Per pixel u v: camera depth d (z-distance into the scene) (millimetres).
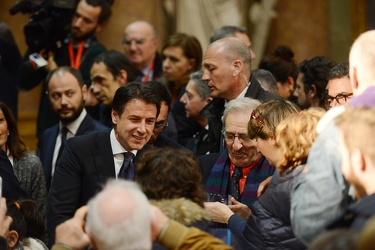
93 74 7090
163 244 3527
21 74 7934
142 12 10336
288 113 4430
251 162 5148
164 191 3801
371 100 3854
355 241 2748
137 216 3268
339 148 3699
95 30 8141
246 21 10211
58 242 3676
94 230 3268
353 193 3768
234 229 4480
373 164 3393
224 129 5258
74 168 5133
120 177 5086
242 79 5918
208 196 4852
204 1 10062
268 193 4102
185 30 10156
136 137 5023
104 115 7121
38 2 7957
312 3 10375
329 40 10367
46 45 7945
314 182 3727
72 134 6695
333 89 5234
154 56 8562
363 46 3988
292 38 10391
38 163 6035
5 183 5340
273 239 4059
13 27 10531
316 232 3715
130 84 5070
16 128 6012
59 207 5090
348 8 10297
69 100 6633
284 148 4121
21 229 4648
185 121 7086
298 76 6707
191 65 7902
